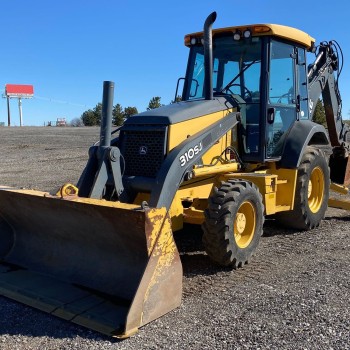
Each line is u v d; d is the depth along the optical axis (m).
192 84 6.60
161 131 5.10
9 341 3.68
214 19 5.52
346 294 4.40
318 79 7.51
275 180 5.84
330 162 8.36
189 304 4.29
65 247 4.98
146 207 3.95
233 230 5.01
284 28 6.07
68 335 3.75
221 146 5.71
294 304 4.20
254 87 6.03
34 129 36.97
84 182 4.88
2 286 4.64
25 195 4.68
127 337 3.68
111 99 4.82
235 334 3.69
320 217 6.98
